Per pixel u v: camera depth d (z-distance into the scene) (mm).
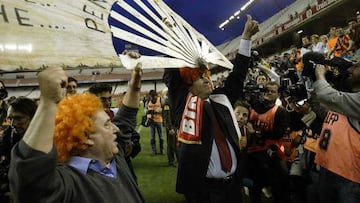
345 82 2379
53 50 1020
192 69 2301
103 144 1351
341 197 2318
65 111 1303
